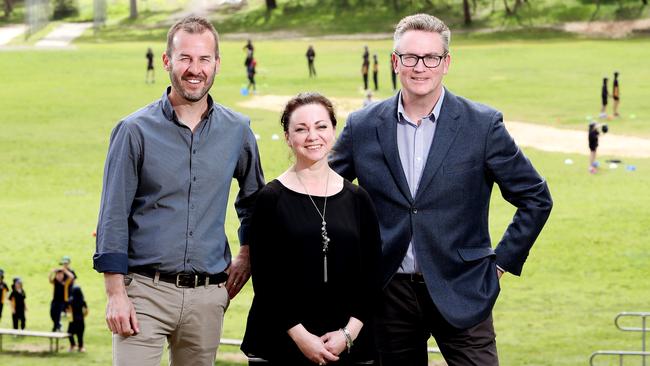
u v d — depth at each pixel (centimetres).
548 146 4944
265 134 5228
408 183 723
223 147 691
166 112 682
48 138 5359
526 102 6169
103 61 8506
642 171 4419
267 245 665
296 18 10938
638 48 8719
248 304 2788
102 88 7044
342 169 746
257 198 671
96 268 665
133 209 681
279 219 662
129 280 679
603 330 2509
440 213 714
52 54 8931
